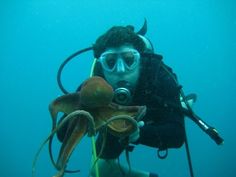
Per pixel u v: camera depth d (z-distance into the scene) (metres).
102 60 2.77
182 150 12.98
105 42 2.79
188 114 2.76
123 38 2.74
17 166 17.36
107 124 1.59
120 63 2.72
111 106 1.75
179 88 2.91
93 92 1.65
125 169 4.00
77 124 1.61
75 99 1.73
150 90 2.83
